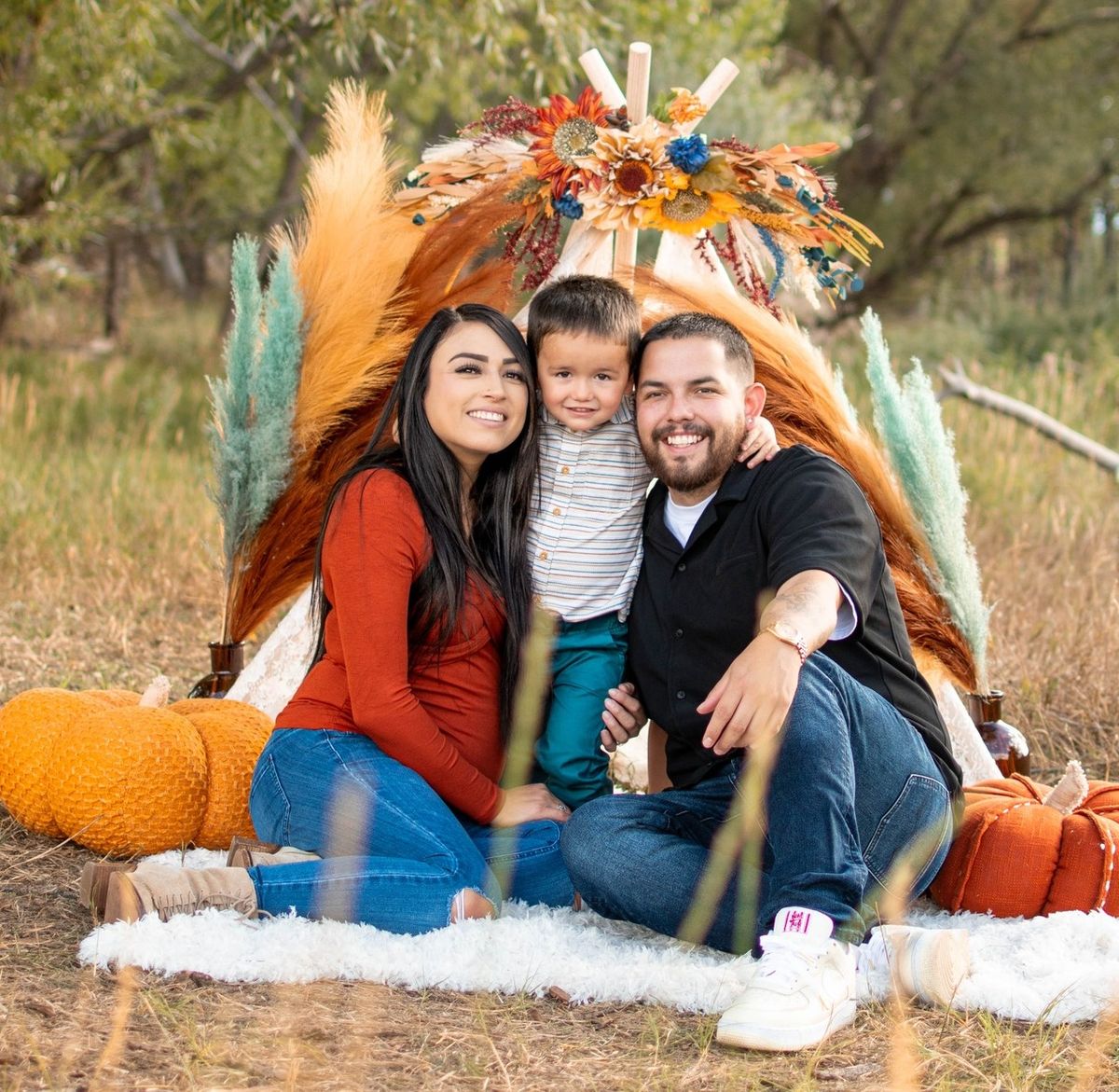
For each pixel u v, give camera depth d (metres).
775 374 4.06
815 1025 2.63
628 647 3.52
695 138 4.03
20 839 3.70
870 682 3.15
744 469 3.31
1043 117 19.11
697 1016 2.79
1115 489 8.73
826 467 3.21
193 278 24.28
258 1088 2.33
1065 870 3.28
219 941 2.91
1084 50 19.58
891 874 3.03
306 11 9.48
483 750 3.43
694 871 3.06
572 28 10.02
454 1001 2.82
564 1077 2.48
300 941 2.92
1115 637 5.68
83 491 8.54
